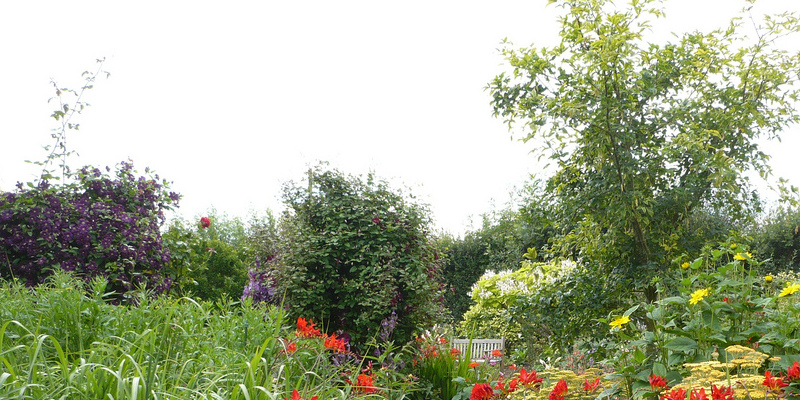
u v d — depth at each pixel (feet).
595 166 16.97
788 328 9.20
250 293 19.99
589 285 18.10
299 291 16.70
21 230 15.88
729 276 11.46
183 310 10.89
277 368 9.25
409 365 15.85
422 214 18.71
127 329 9.61
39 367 7.71
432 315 17.48
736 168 16.10
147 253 17.12
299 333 11.79
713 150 17.93
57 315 9.07
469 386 13.65
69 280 11.49
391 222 17.69
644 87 17.08
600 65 15.64
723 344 9.66
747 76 18.12
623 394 10.34
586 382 10.41
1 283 14.42
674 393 7.40
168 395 6.67
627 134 16.11
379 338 16.53
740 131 17.72
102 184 17.35
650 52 18.38
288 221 18.88
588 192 17.37
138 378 6.12
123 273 15.93
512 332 28.43
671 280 15.71
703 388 7.47
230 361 8.97
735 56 18.11
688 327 10.00
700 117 17.49
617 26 16.12
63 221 16.11
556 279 19.94
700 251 16.42
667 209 17.12
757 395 7.52
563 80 17.92
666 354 10.18
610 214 16.43
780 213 33.73
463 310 39.06
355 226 18.29
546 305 18.78
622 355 10.29
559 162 18.33
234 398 6.83
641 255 17.35
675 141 15.88
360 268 17.25
